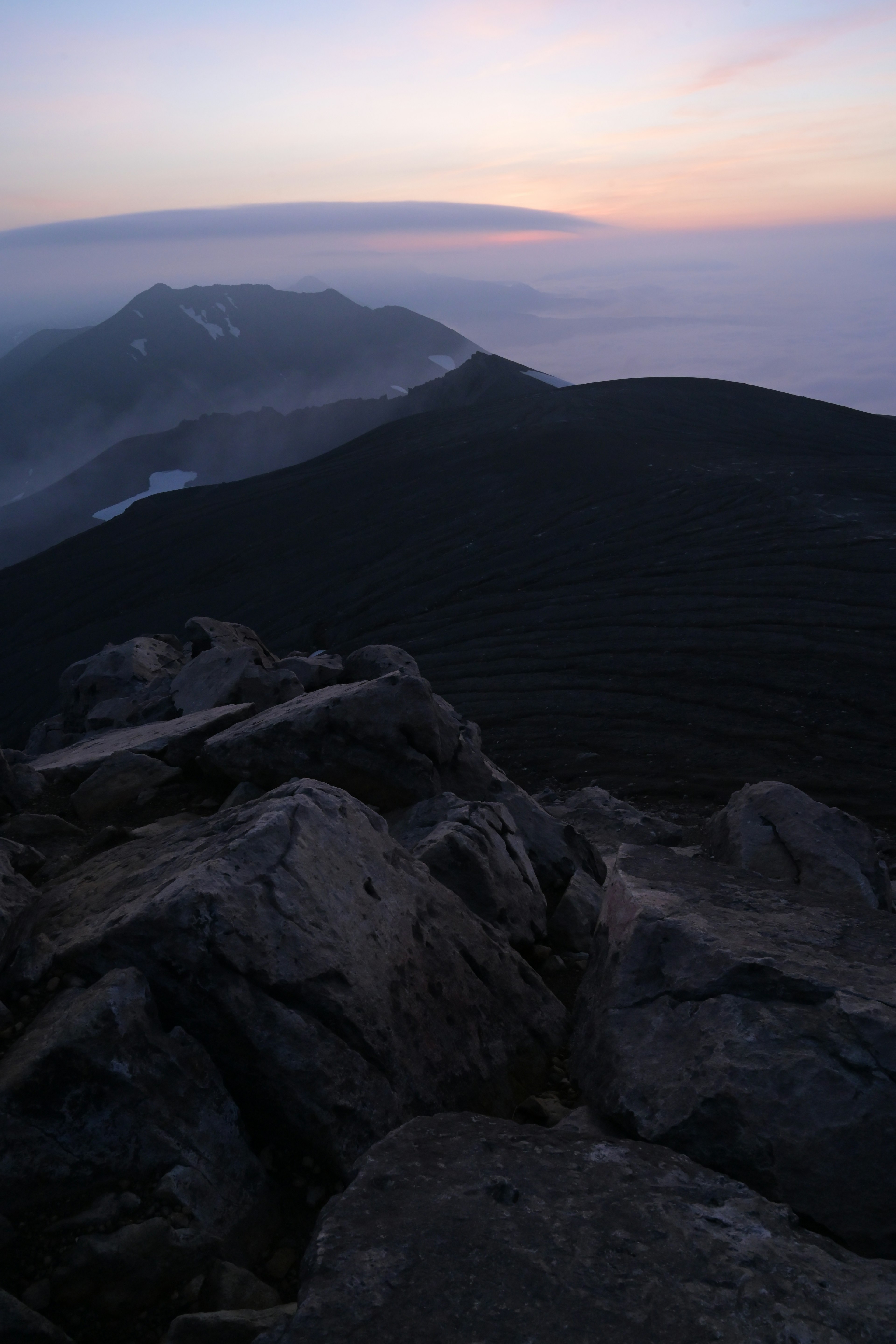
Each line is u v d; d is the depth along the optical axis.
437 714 9.50
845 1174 4.19
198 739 10.30
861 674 37.09
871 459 77.69
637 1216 3.46
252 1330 3.45
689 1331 2.85
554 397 110.31
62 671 68.25
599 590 54.91
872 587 47.09
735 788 28.23
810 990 4.98
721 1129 4.43
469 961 5.97
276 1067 4.56
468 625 53.50
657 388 109.88
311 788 6.35
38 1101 4.11
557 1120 5.21
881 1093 4.37
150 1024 4.51
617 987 5.61
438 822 8.12
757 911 6.16
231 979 4.63
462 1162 3.84
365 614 61.91
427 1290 3.02
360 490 87.50
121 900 5.43
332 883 5.43
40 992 4.86
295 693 13.41
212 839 5.93
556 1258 3.19
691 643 43.25
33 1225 3.96
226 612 69.19
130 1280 3.79
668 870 7.00
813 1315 2.94
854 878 9.57
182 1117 4.31
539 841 9.55
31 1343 3.49
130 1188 4.11
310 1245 3.31
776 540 57.00
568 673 42.72
